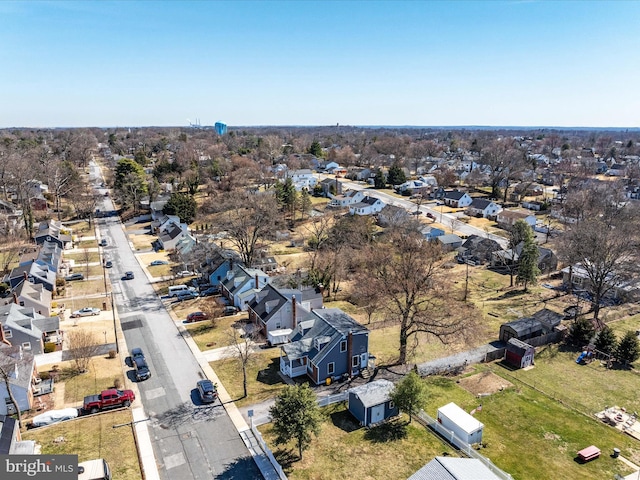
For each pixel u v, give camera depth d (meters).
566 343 47.94
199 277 66.44
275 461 28.42
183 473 28.12
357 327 41.25
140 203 111.56
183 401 36.12
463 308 47.59
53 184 117.44
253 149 189.00
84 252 78.69
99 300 58.06
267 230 75.31
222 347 45.31
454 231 94.44
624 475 28.45
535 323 47.94
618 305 58.03
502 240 87.19
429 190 133.25
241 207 87.88
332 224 90.50
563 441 31.81
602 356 44.59
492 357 44.38
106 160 197.00
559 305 57.91
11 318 43.59
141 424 33.03
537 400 37.03
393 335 49.84
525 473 28.48
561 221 98.75
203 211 104.88
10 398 32.59
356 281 57.62
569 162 162.38
